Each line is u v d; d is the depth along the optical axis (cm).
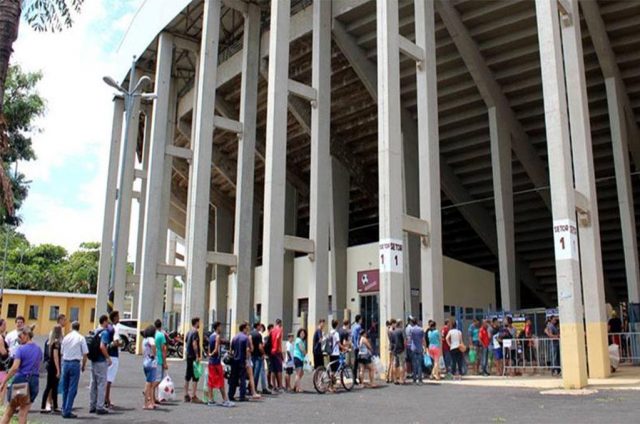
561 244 1419
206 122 2708
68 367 1055
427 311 1902
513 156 2733
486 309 2759
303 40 2650
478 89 2473
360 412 1070
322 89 2391
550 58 1487
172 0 3083
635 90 2405
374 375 1537
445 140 2852
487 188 3027
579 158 1667
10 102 2588
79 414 1087
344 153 3061
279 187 2236
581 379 1338
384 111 1862
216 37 2786
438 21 2316
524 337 1828
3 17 778
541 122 2612
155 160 3119
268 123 2280
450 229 3444
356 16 2428
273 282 2161
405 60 2466
